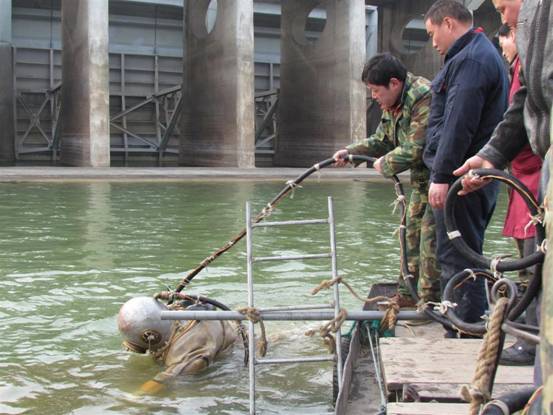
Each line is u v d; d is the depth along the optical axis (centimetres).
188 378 512
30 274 884
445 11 457
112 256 1018
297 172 2858
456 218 453
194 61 3572
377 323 495
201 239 1191
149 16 4066
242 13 3206
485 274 347
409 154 496
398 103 513
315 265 961
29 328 648
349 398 412
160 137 4066
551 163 149
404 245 488
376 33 4372
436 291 498
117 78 4044
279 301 750
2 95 3747
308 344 593
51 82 3925
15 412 455
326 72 3572
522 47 269
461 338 449
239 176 2620
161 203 1764
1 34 3734
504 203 1911
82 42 3133
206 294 782
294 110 3809
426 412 316
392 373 373
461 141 438
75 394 487
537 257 258
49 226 1338
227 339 565
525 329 246
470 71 438
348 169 3216
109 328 649
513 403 181
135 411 459
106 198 1866
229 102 3272
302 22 3744
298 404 471
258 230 1312
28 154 3884
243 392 491
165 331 532
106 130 3094
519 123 342
